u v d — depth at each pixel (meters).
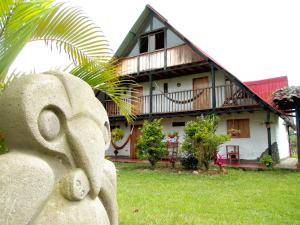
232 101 12.25
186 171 9.90
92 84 2.46
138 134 16.03
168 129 14.75
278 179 8.12
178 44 14.33
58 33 2.20
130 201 5.12
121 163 13.30
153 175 8.98
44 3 1.67
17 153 1.13
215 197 5.54
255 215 4.23
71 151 1.32
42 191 1.13
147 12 15.41
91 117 1.49
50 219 1.15
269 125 11.48
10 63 1.73
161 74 14.77
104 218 1.47
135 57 15.20
